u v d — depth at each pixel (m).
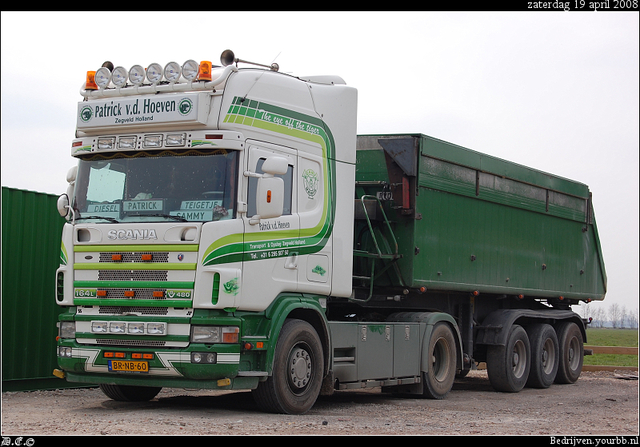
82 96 9.93
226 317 8.90
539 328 15.88
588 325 17.84
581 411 11.37
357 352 10.93
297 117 10.10
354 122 11.15
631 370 20.78
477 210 13.98
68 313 9.59
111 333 9.16
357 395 13.14
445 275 12.98
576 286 17.50
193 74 9.27
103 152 9.61
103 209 9.52
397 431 8.50
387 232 12.38
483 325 14.71
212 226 8.84
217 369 8.74
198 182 9.14
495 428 9.05
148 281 9.05
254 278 9.19
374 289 12.59
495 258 14.48
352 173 11.05
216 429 7.99
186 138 9.14
